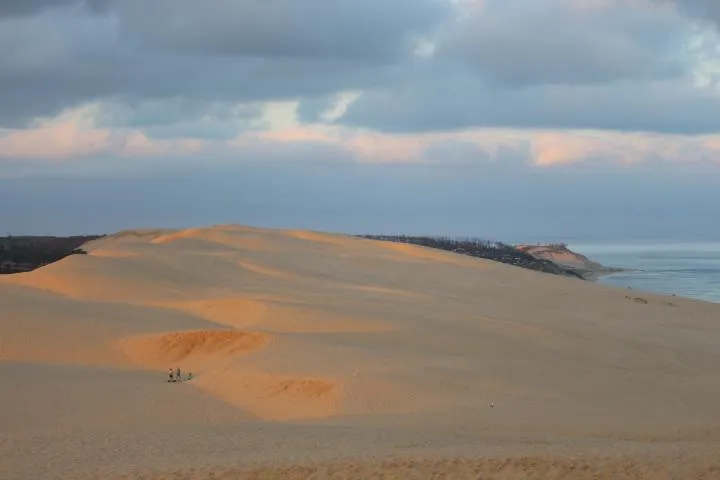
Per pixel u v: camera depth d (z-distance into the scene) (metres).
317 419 25.97
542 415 26.09
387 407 27.36
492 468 15.39
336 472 15.48
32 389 31.05
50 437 21.80
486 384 30.12
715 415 27.39
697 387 32.19
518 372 32.31
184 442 20.78
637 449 17.70
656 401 29.31
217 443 20.47
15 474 17.20
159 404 29.52
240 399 30.27
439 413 26.11
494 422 24.84
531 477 14.84
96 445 20.52
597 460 15.80
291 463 16.22
